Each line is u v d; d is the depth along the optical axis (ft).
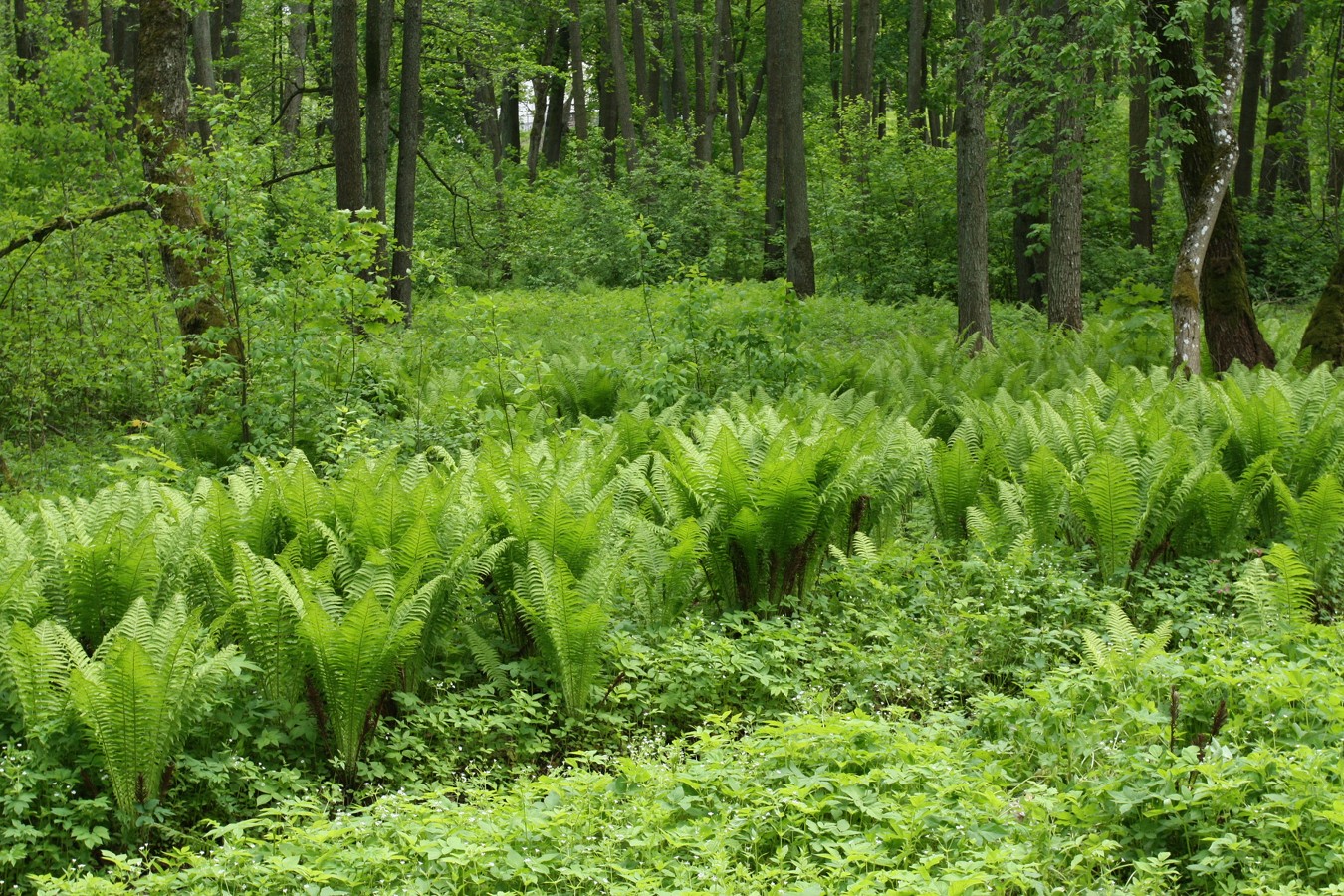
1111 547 23.06
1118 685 15.83
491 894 12.00
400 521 19.30
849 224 76.43
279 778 15.29
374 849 12.22
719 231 84.12
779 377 39.40
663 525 23.41
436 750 16.85
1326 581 22.95
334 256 32.81
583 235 82.94
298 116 81.10
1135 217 71.61
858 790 13.21
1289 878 11.75
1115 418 27.76
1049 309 51.98
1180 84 37.63
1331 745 13.85
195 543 18.80
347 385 33.53
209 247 34.01
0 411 39.40
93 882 11.77
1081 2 36.88
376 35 55.06
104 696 13.67
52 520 19.03
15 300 37.73
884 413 34.81
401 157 55.36
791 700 18.08
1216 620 20.17
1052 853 12.39
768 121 80.28
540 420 35.40
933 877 12.00
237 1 90.07
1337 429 25.84
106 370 38.34
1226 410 27.73
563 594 17.20
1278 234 73.92
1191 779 13.33
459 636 19.92
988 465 26.25
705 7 122.72
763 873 11.91
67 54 51.21
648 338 44.19
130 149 48.80
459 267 73.72
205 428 32.81
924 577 22.24
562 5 97.71
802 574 22.33
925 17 111.86
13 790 13.47
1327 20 76.23
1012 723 15.97
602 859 12.40
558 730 17.52
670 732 17.98
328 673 15.78
